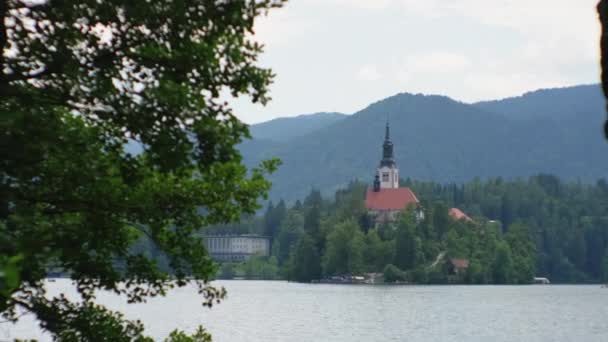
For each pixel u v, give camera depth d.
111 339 43.88
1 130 33.94
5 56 36.47
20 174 36.62
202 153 37.62
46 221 41.69
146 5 35.75
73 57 36.75
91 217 41.56
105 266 44.94
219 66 37.88
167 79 37.66
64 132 37.59
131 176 39.69
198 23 37.00
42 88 37.25
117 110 36.56
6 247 30.78
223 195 43.72
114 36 37.25
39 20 36.53
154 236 44.78
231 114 38.03
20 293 43.81
